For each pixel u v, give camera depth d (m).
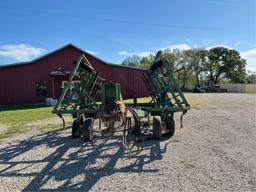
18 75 22.75
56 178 4.54
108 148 6.41
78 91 7.94
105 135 7.74
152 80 8.28
